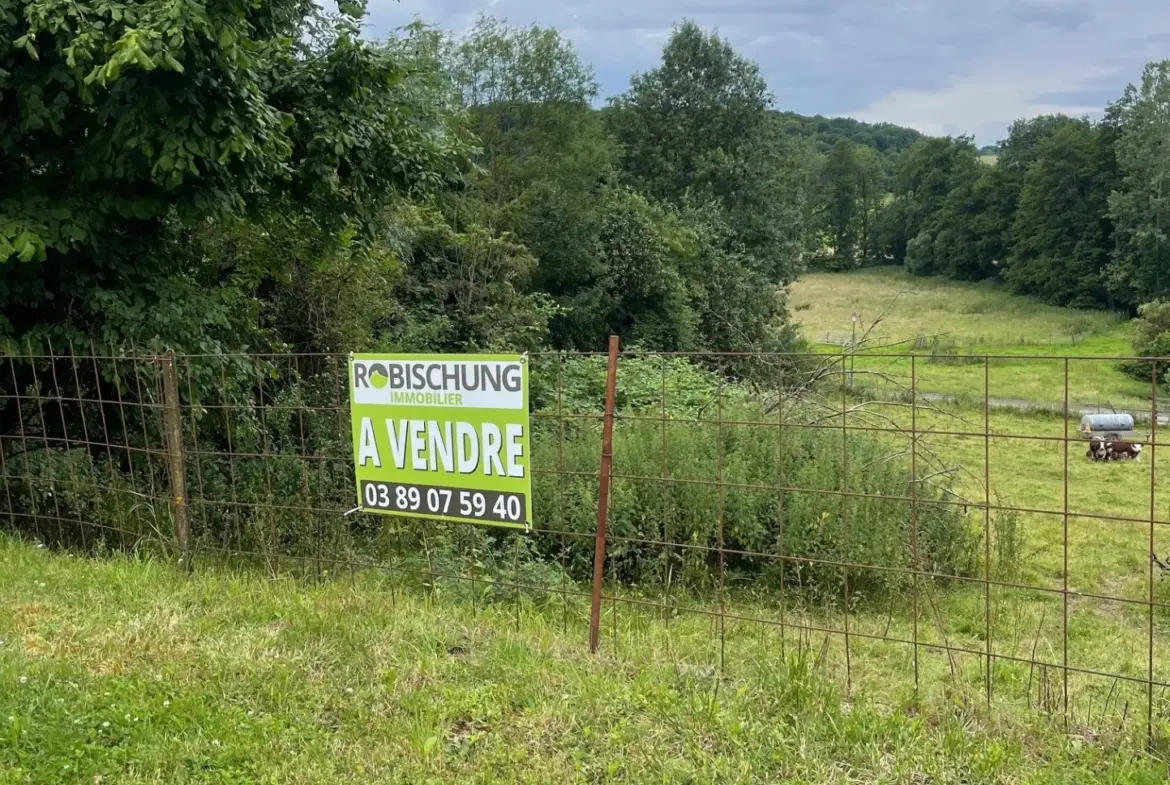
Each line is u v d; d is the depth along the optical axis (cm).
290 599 480
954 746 316
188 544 550
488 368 408
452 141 966
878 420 940
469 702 356
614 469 788
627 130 3925
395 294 1756
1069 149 5794
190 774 307
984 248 6738
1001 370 2975
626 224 2742
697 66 3900
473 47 2745
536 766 312
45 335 639
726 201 3691
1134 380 2822
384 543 650
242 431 794
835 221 8012
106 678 371
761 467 783
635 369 1277
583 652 416
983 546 852
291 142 742
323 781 304
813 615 638
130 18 552
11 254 601
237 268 1051
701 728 331
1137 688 471
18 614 445
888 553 702
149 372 625
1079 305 5691
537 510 764
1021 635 605
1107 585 814
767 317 3180
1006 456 1499
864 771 305
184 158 585
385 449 443
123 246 696
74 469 616
